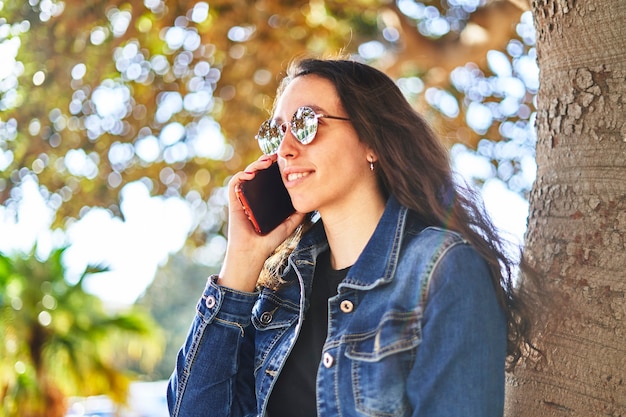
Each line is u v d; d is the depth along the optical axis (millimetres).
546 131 2418
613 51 2289
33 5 7043
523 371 2297
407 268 2043
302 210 2234
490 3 7035
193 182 8375
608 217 2236
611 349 2178
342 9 7863
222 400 2408
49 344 9523
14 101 7371
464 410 1875
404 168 2189
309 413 2219
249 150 8125
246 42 7562
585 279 2232
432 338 1929
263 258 2449
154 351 10281
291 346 2256
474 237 2135
